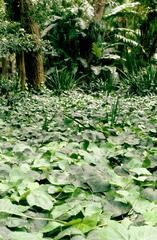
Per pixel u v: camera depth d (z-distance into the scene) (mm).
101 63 12664
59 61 12180
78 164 2508
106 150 2873
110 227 1400
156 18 13930
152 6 14000
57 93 9117
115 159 2746
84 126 4207
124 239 1351
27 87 8938
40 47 8398
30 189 1938
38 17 8602
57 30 12375
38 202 1758
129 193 1966
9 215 1692
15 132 3992
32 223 1626
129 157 2729
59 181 2104
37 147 3172
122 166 2455
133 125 4555
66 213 1675
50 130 4141
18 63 8758
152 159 2535
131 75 11000
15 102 6973
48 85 10125
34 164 2400
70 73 11625
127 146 3148
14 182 2092
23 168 2338
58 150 2891
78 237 1442
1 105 6859
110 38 13328
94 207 1741
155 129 4090
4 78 8625
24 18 8609
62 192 1998
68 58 12031
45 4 8477
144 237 1357
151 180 2201
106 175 2193
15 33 7402
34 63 9258
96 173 2160
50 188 1980
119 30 13297
